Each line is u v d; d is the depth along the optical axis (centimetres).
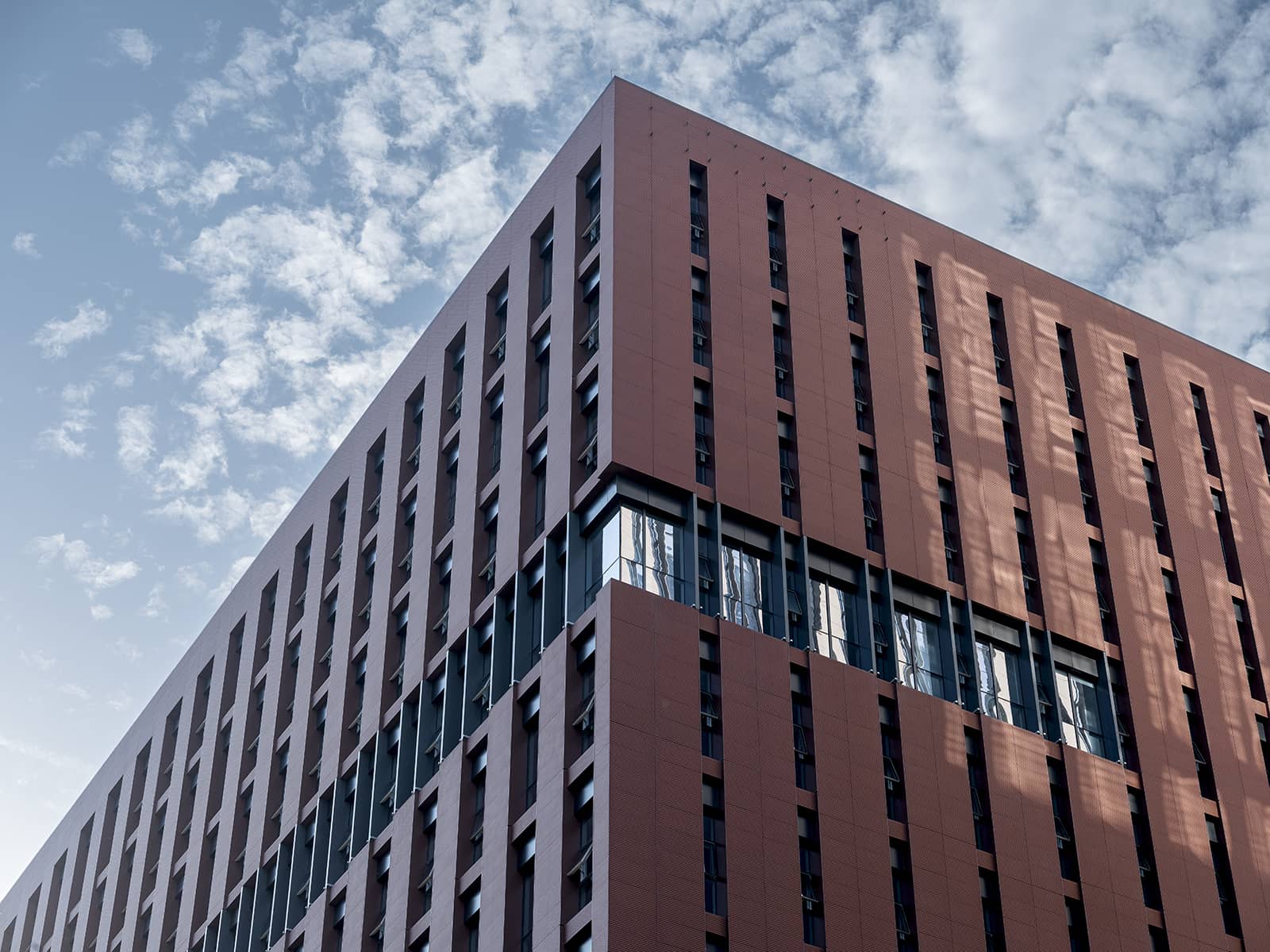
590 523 7462
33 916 13262
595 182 8569
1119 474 8994
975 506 8294
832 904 6675
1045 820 7506
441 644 8412
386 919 7756
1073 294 9556
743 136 8781
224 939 9412
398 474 9494
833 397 8169
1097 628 8325
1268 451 9881
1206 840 7956
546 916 6525
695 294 8188
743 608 7325
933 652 7750
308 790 9206
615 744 6606
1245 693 8644
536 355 8438
